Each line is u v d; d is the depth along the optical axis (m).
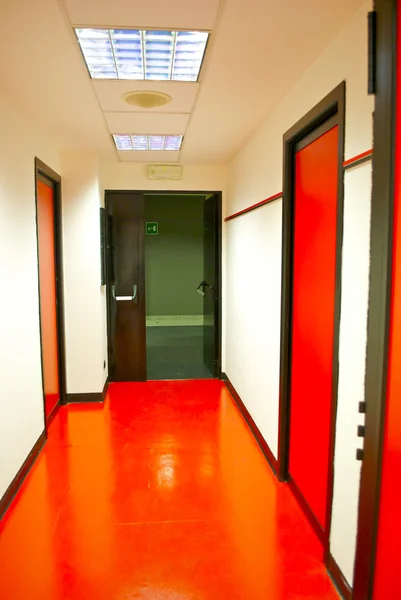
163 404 4.12
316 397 2.23
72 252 4.09
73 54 1.96
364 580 1.12
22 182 2.76
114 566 1.97
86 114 2.87
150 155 4.15
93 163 4.05
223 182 4.73
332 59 1.87
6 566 1.96
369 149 1.56
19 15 1.63
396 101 0.95
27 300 2.85
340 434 1.85
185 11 1.62
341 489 1.84
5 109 2.46
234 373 4.29
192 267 7.91
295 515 2.38
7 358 2.46
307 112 2.18
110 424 3.63
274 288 2.85
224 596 1.80
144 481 2.71
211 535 2.20
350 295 1.74
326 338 2.10
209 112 2.85
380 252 1.02
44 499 2.50
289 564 2.00
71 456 3.04
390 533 1.03
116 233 4.68
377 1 0.99
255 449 3.19
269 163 2.93
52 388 3.81
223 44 1.90
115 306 4.75
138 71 2.19
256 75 2.24
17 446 2.61
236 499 2.53
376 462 1.05
